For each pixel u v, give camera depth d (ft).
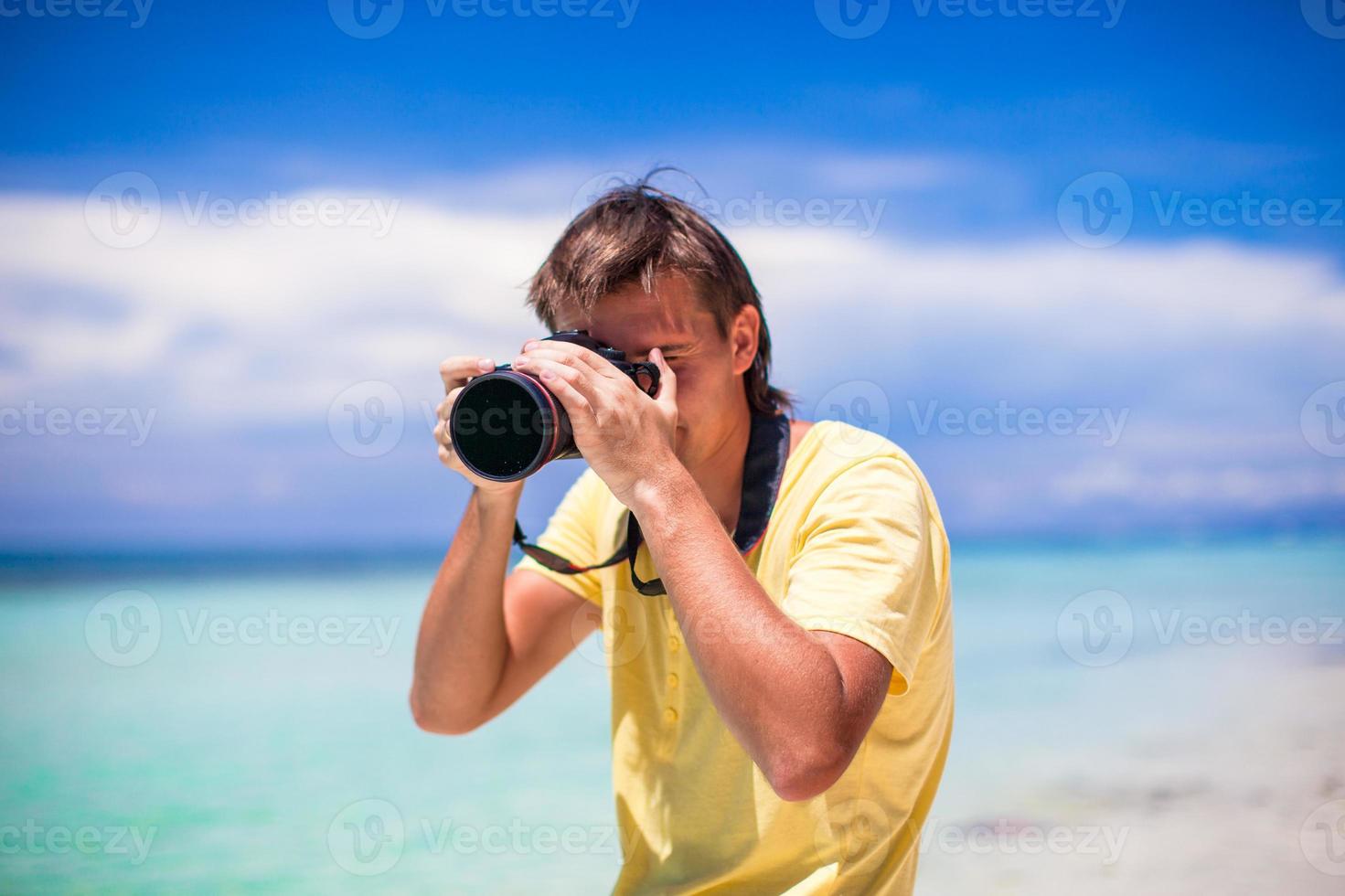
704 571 3.41
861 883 3.90
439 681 4.86
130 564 55.01
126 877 11.41
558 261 4.39
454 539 4.85
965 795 13.76
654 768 4.26
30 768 16.34
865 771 3.90
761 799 3.91
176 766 16.33
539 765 15.94
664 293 4.13
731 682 3.27
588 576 5.07
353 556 56.85
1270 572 46.11
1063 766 15.11
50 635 33.88
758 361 4.59
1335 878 10.70
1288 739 16.43
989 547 58.95
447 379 4.38
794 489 4.07
